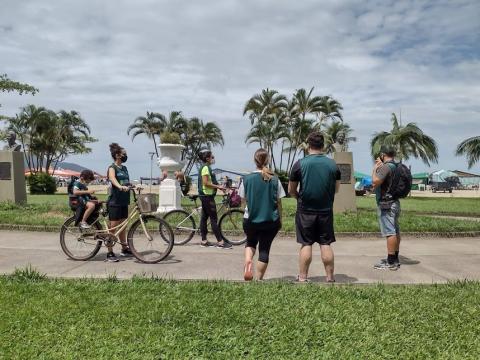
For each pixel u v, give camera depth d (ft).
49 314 15.53
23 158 60.13
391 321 15.24
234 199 34.30
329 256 20.61
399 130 142.41
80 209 26.48
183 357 12.44
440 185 221.46
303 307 16.44
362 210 62.59
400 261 27.32
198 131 216.33
